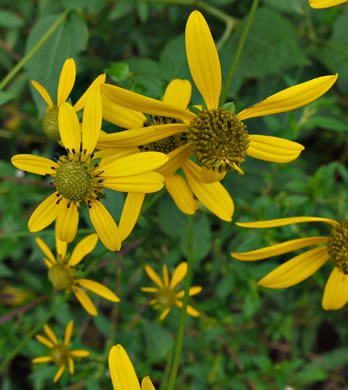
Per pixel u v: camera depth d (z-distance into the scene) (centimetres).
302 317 41
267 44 33
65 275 27
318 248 24
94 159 22
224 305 36
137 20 40
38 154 36
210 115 22
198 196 23
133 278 36
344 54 35
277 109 21
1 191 36
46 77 31
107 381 34
